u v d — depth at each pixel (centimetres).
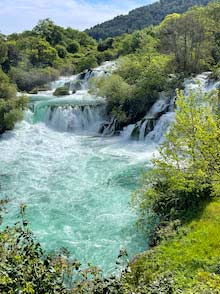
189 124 1593
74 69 7556
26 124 3906
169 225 1744
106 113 4022
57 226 1983
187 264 1434
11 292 646
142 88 3866
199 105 1738
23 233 839
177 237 1645
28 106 4134
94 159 3006
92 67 7456
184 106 1605
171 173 1769
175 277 1337
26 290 644
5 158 3072
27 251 775
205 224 1702
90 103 4256
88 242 1822
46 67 6931
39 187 2498
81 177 2644
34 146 3372
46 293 699
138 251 1736
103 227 1958
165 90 3869
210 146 1409
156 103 3784
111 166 2828
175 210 1873
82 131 3912
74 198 2311
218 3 5003
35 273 705
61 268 773
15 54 6594
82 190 2423
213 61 4462
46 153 3192
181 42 4469
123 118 3784
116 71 4647
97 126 3922
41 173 2745
